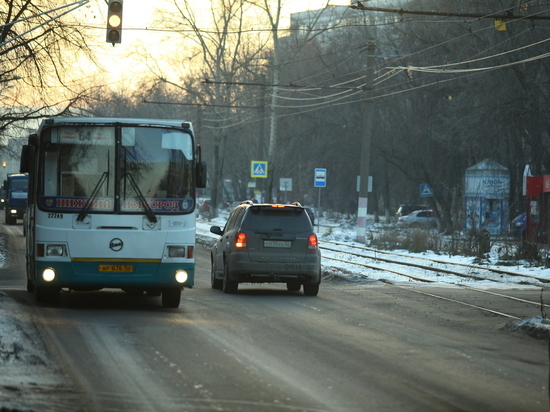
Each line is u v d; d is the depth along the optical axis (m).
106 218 43.91
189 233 44.91
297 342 34.25
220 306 48.22
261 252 55.62
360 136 191.75
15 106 100.94
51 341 32.94
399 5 176.88
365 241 131.62
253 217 56.25
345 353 31.72
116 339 33.97
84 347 31.81
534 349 34.03
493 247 115.25
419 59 165.25
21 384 24.75
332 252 111.12
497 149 146.75
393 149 179.50
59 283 43.50
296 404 23.12
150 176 44.69
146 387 25.06
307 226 56.47
